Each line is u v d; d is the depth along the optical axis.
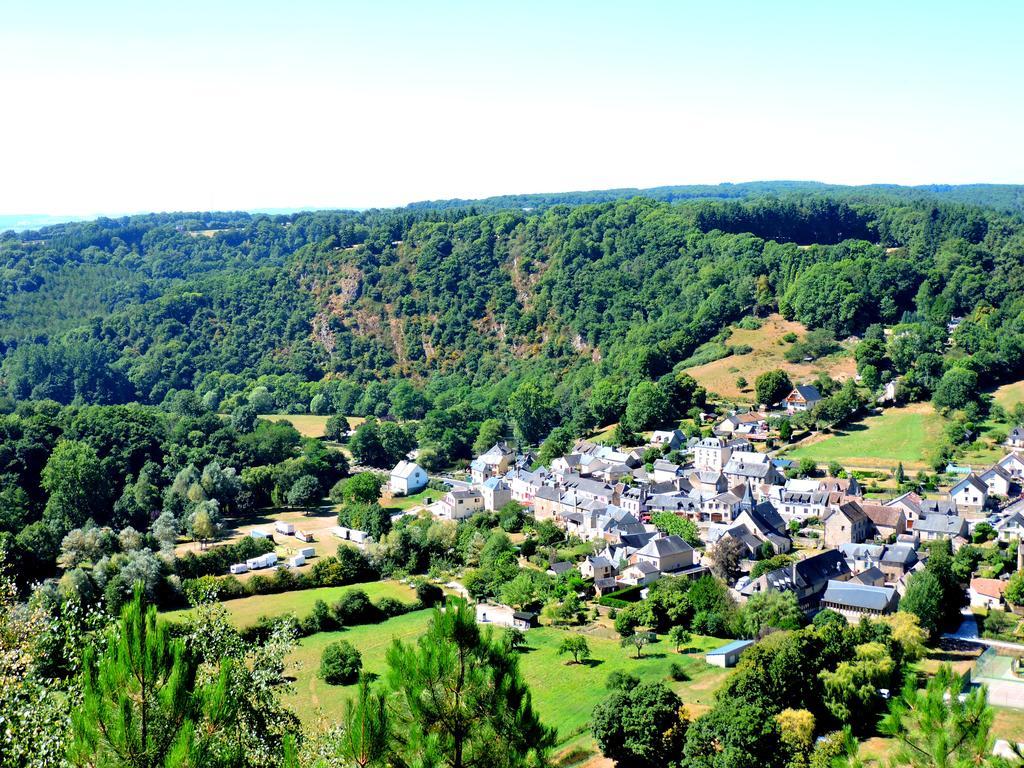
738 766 85.38
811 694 98.12
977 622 129.25
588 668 120.62
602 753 95.06
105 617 50.31
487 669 39.44
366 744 36.41
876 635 112.81
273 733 47.62
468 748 38.38
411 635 136.88
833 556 149.75
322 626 141.12
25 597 139.12
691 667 118.12
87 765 31.72
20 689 42.47
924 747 40.41
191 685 33.69
